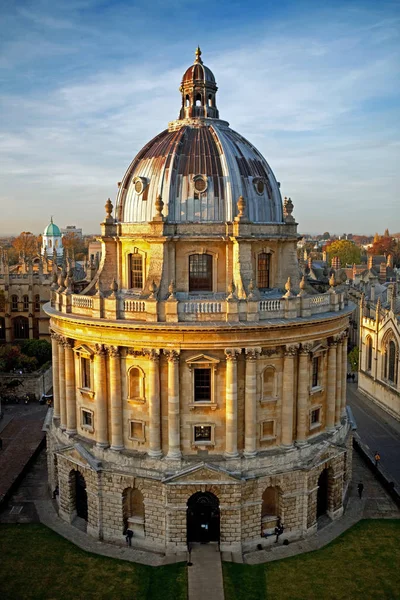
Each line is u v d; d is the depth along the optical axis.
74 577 47.31
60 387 59.12
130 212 57.12
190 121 59.62
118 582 46.56
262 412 52.56
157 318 50.22
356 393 101.88
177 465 50.88
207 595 44.62
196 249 53.72
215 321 50.12
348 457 62.19
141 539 52.25
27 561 49.62
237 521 50.59
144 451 52.62
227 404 50.78
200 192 53.91
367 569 48.47
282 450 53.03
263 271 57.09
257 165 58.44
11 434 81.44
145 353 51.09
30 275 119.25
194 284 54.59
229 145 56.69
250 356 50.53
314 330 53.44
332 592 45.34
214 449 51.78
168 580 46.56
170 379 50.34
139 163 58.34
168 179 54.38
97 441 54.00
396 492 60.94
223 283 54.56
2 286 119.12
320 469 54.41
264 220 56.59
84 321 52.09
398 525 55.84
